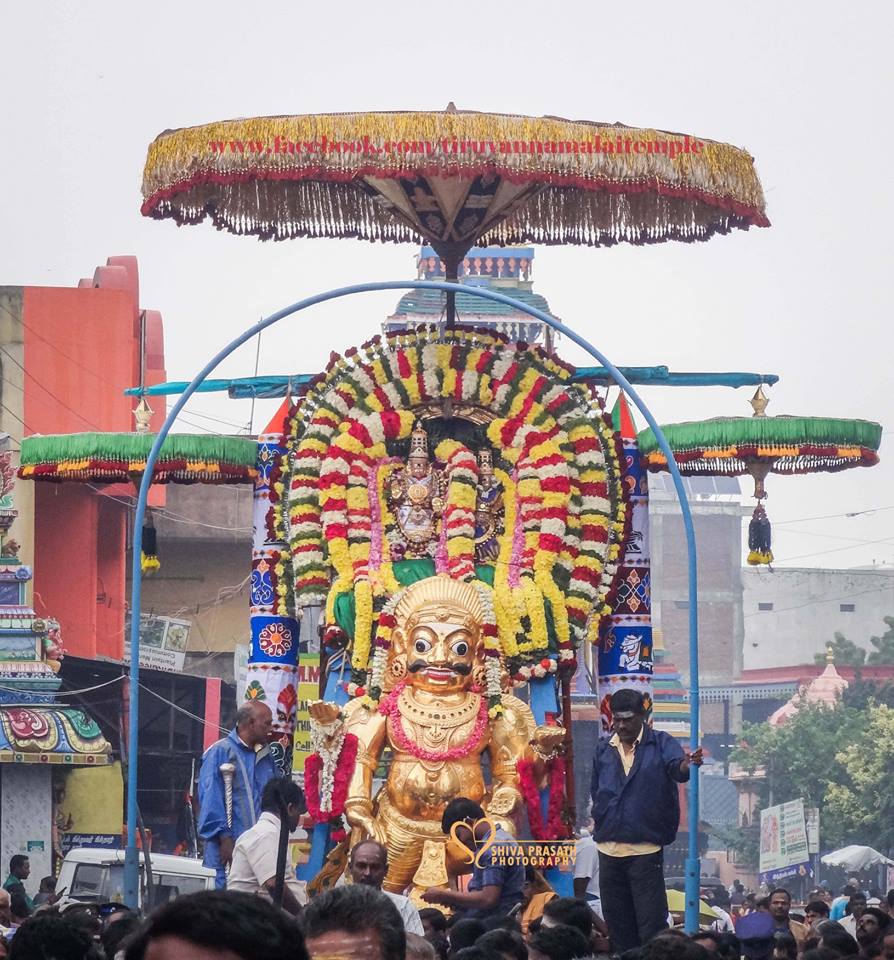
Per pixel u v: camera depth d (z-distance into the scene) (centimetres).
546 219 2167
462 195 2028
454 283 1861
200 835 1608
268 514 2003
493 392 1966
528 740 1844
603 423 1988
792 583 8000
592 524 1958
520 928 1044
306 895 1784
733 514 7481
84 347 3469
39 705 2838
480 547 1950
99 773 3331
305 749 3036
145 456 2006
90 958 743
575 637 1930
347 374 1984
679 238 2159
